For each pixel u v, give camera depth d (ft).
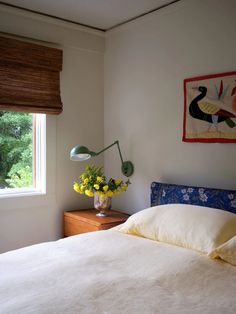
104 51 11.60
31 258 6.35
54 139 10.57
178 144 9.32
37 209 10.32
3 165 10.00
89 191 9.62
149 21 10.05
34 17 9.92
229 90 8.09
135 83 10.56
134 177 10.62
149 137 10.14
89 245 7.07
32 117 10.54
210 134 8.48
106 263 6.07
